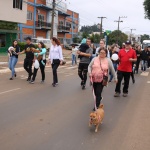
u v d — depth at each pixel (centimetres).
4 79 981
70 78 1102
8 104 618
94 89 584
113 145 407
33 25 3788
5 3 2391
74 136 438
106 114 577
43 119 519
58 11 4556
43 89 820
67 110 592
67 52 3650
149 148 402
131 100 729
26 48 941
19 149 378
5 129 455
